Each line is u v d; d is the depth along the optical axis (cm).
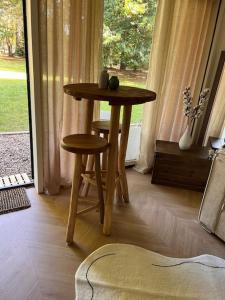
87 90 160
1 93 453
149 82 255
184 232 199
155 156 258
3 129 383
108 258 166
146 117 271
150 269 160
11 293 139
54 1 174
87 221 203
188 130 259
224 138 257
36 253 167
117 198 238
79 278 150
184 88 267
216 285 152
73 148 151
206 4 237
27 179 255
